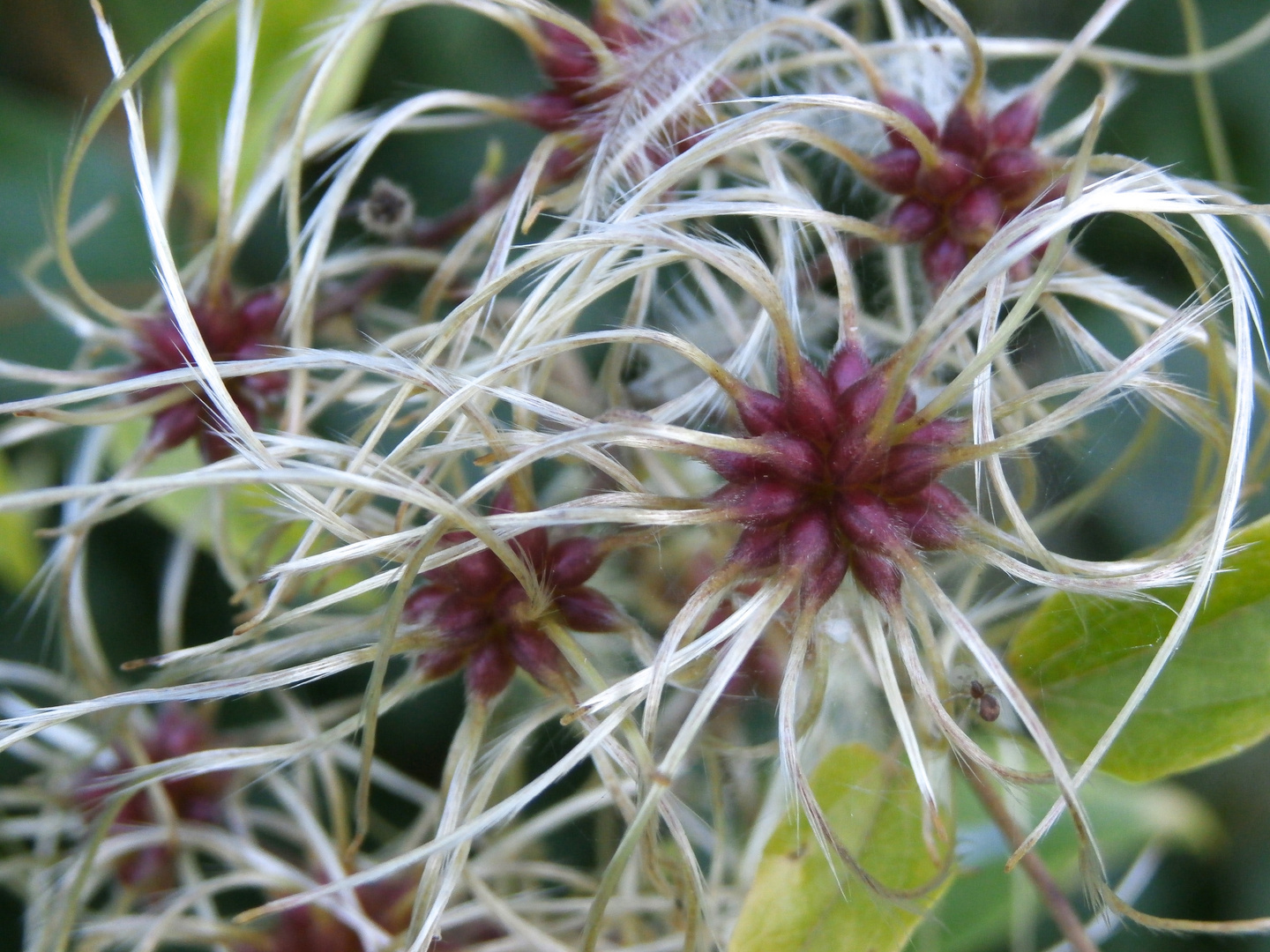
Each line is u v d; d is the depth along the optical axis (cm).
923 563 8
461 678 9
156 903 11
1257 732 8
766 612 8
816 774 9
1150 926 8
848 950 8
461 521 8
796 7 10
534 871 10
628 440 8
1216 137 11
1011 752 9
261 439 8
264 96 11
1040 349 10
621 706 8
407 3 9
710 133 9
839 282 8
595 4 10
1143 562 8
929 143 9
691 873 8
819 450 8
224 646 8
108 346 10
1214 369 8
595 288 8
